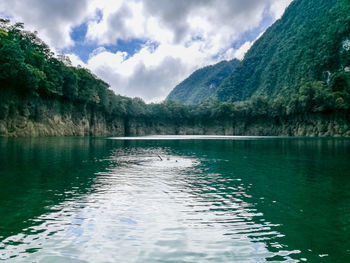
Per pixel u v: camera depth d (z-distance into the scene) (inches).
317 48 7293.3
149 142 2699.3
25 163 936.3
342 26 6678.2
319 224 391.5
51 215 416.5
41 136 2999.5
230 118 6707.7
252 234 355.6
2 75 2443.4
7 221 389.1
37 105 3088.1
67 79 3673.7
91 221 394.6
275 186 636.1
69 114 3843.5
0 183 622.2
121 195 540.7
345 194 560.7
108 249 309.4
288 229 373.1
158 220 402.9
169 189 598.9
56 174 753.0
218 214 431.8
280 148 1908.2
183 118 7283.5
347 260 289.1
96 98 4394.7
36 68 2945.4
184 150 1715.1
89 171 822.5
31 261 279.9
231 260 288.0
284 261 285.9
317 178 739.4
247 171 861.2
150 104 7249.0
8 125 2578.7
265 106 6215.6
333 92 4840.1
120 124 5915.4
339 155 1392.7
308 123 5246.1
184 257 293.4
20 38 3235.7
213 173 820.6
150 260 286.2
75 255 294.5
